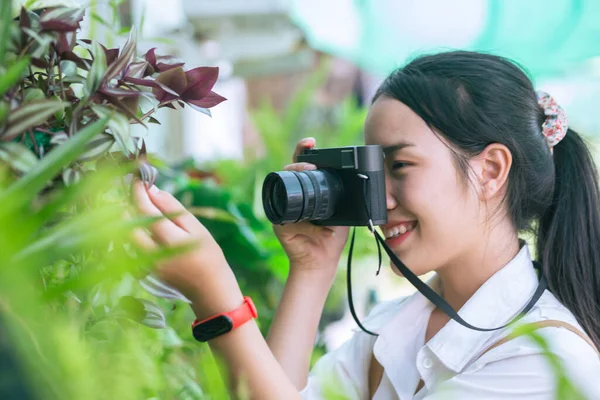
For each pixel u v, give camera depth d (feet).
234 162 7.95
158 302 3.59
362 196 3.52
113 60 2.07
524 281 3.74
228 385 2.74
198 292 2.61
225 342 2.72
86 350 1.75
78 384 1.13
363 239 7.24
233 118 15.05
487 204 3.70
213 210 4.66
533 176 3.80
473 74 3.69
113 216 1.38
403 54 12.39
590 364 3.23
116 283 2.15
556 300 3.73
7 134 1.60
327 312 7.27
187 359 3.14
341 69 15.94
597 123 12.62
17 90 1.82
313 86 10.47
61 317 1.80
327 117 13.43
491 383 3.31
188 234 2.42
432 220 3.58
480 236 3.70
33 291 1.35
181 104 2.25
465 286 3.84
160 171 5.36
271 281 6.12
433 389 3.57
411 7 12.05
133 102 2.03
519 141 3.70
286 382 2.76
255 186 7.59
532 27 11.50
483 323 3.65
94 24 2.82
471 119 3.59
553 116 3.89
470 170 3.61
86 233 1.35
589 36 11.35
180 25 12.77
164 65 2.21
